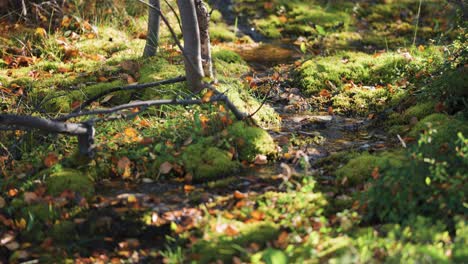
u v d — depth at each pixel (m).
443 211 4.25
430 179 4.32
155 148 4.68
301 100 5.42
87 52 5.95
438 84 5.09
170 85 5.29
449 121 4.82
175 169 4.65
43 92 5.34
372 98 5.38
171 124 4.90
